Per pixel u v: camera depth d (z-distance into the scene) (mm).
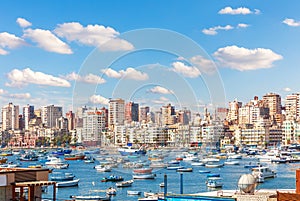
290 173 155500
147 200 90000
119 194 104125
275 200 37344
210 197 36188
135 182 120250
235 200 35219
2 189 39000
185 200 37188
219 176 141125
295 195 34125
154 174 124625
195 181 127562
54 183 39875
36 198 40656
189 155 182500
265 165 191875
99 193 106500
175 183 122062
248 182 39500
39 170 41469
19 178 39812
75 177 138250
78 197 97062
